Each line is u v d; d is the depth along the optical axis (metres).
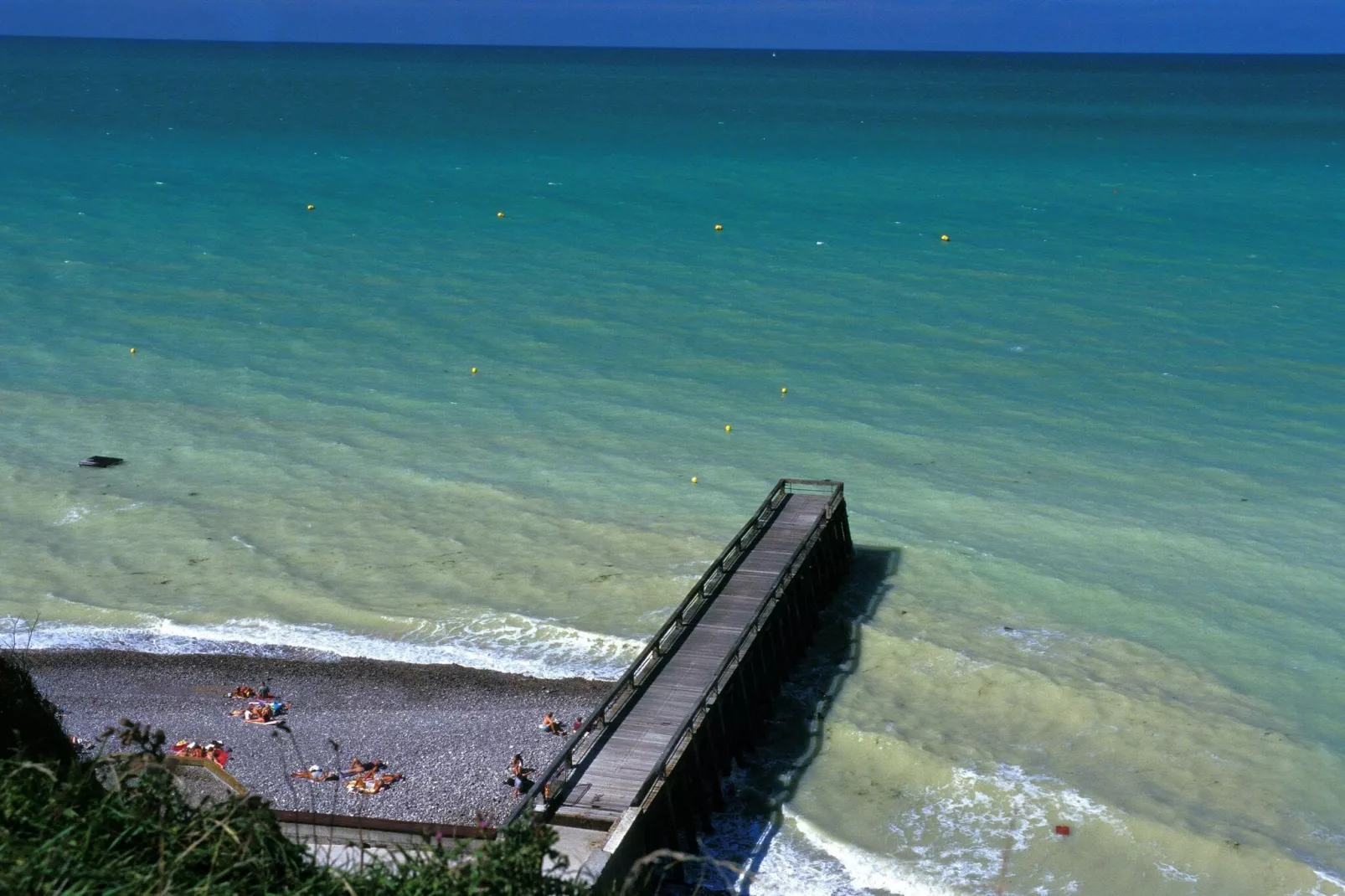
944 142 150.62
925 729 27.62
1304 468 43.53
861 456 44.62
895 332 60.66
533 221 88.25
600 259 76.12
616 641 31.25
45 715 12.46
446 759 26.23
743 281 70.94
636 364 55.50
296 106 182.50
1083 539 37.53
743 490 41.34
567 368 54.81
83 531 37.75
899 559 36.38
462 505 39.84
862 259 76.88
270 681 29.75
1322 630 32.06
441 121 162.38
